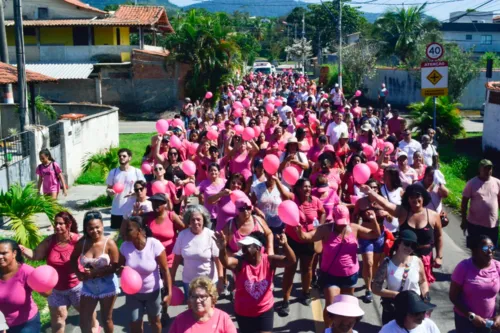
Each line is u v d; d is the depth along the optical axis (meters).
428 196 6.63
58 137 16.02
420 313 4.56
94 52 36.66
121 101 35.84
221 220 8.23
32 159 14.27
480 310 5.82
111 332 6.48
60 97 35.12
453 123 23.98
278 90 37.56
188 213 6.74
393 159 12.09
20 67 15.98
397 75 42.19
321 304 8.05
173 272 6.85
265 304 5.87
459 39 62.91
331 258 6.70
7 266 5.69
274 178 8.52
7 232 11.33
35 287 5.61
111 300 6.33
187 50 34.44
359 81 45.97
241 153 11.14
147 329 7.25
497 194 8.51
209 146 11.40
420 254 6.51
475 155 21.91
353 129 17.33
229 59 35.19
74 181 16.67
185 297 6.99
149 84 35.66
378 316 7.64
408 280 5.68
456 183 17.05
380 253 8.15
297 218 6.46
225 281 8.27
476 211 8.56
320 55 88.19
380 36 54.84
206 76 34.81
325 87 51.38
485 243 5.67
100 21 36.69
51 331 7.02
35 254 6.36
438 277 9.05
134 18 40.75
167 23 44.97
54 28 37.81
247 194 9.25
